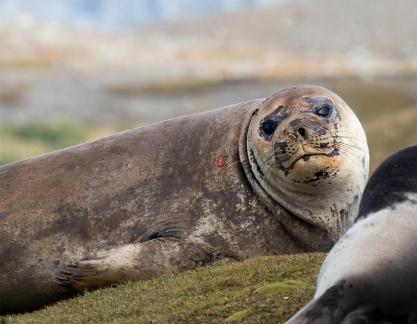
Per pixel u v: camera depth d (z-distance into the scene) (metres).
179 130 38.47
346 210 35.91
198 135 37.94
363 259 22.92
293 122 34.81
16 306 38.62
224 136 37.28
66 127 171.75
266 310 26.70
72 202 38.12
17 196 39.06
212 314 27.42
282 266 31.16
